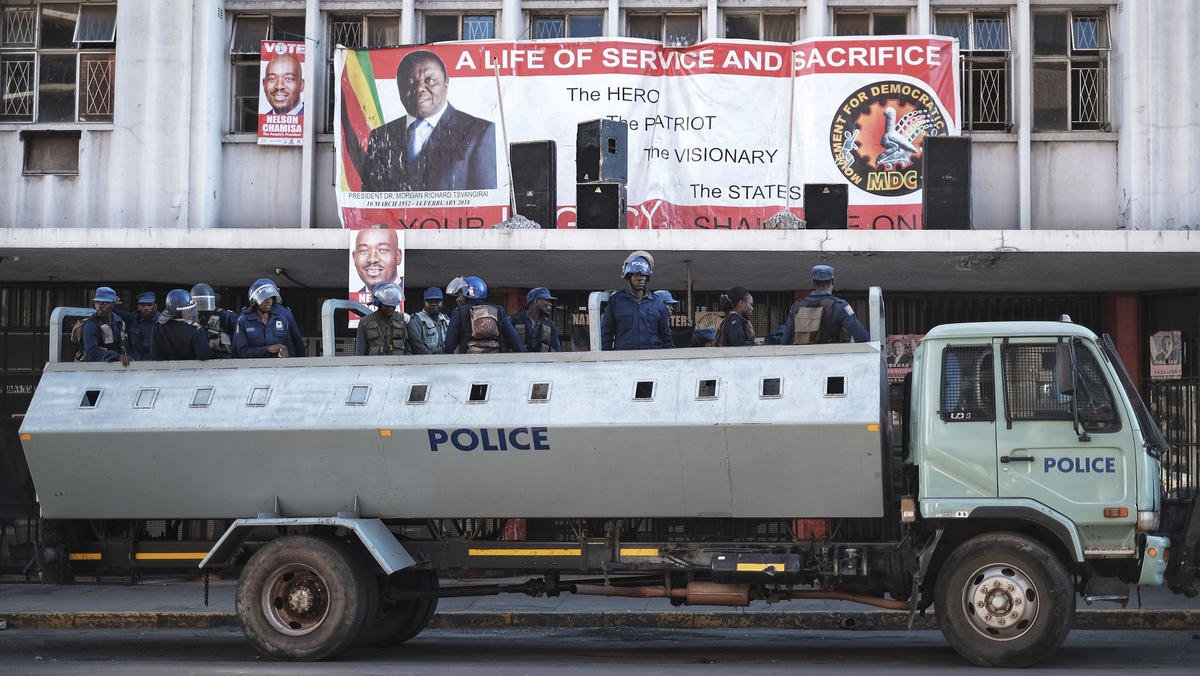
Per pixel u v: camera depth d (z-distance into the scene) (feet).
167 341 34.94
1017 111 52.16
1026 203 51.16
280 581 32.09
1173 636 36.47
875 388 29.68
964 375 30.09
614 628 40.52
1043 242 43.50
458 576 35.50
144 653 34.50
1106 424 29.25
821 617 39.86
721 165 51.24
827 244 44.14
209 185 52.49
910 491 30.99
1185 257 44.29
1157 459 30.12
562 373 31.58
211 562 33.27
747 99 51.26
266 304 35.27
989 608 28.94
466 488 31.89
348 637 31.32
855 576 30.91
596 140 47.37
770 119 51.37
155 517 33.73
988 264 46.55
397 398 32.09
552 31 54.70
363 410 32.07
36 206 52.85
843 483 29.94
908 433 31.94
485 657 32.99
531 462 31.27
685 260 46.60
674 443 30.40
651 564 31.83
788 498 30.37
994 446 29.58
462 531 33.47
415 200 51.52
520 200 48.62
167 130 52.34
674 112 51.47
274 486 32.86
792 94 51.31
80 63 53.67
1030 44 52.75
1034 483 29.30
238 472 32.89
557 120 51.26
